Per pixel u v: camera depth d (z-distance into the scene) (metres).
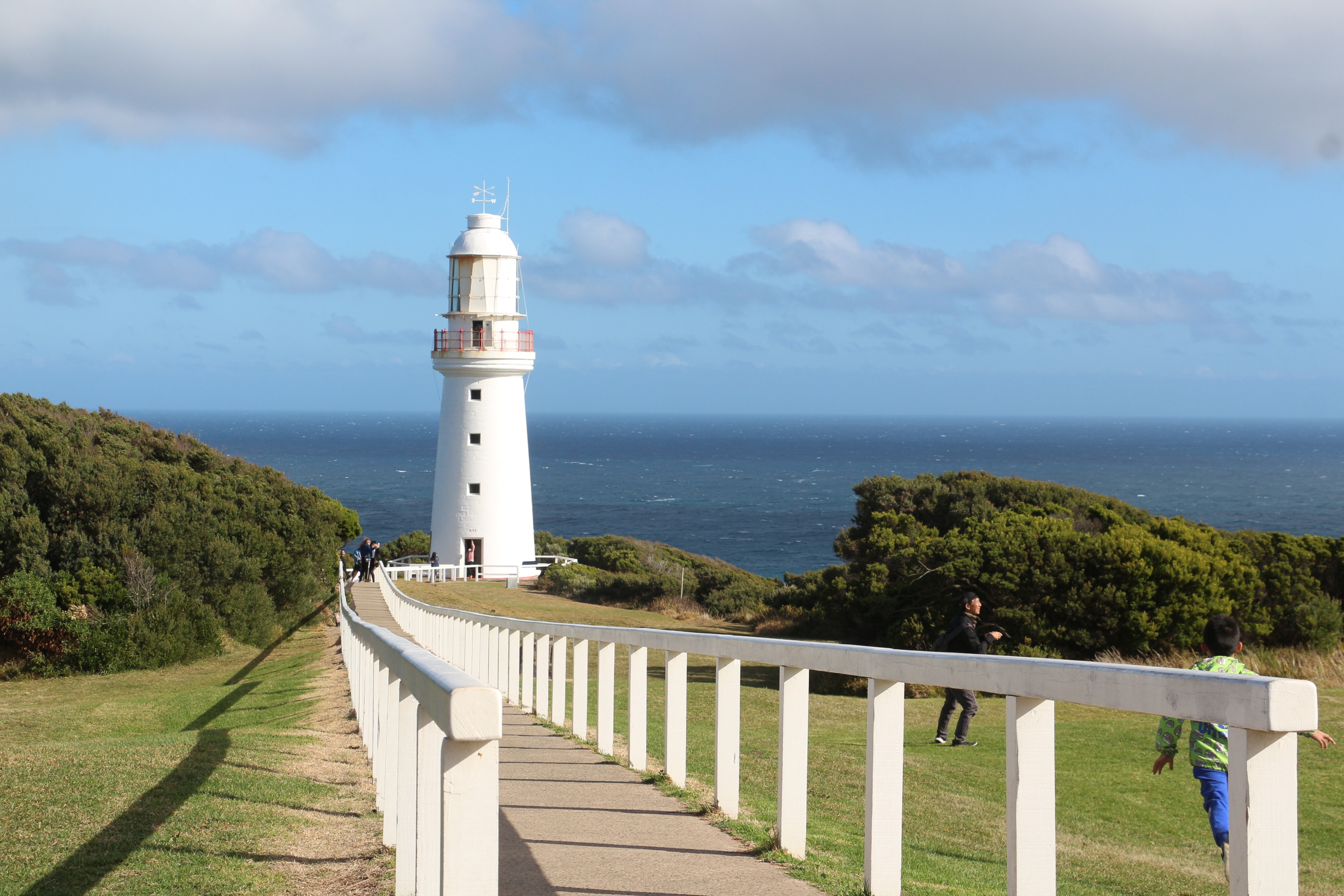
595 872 5.59
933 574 24.08
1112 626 21.33
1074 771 12.14
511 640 15.04
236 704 18.89
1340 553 23.70
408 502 132.25
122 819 6.82
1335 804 10.60
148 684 24.17
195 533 29.67
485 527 49.25
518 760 9.65
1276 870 2.91
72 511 28.41
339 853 6.11
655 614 37.47
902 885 6.27
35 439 29.06
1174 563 21.28
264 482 38.94
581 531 105.00
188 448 38.16
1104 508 31.98
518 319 49.62
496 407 49.22
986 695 18.62
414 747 4.88
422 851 4.02
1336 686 18.30
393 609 30.94
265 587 32.53
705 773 9.71
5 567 26.92
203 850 6.08
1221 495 133.88
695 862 5.79
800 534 104.12
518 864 5.75
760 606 36.59
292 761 9.86
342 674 20.58
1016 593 22.19
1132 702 3.33
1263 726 2.83
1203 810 10.45
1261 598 22.53
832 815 8.48
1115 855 8.59
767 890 5.23
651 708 16.52
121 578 27.98
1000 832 8.95
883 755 4.98
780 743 6.10
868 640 26.23
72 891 5.24
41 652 25.53
